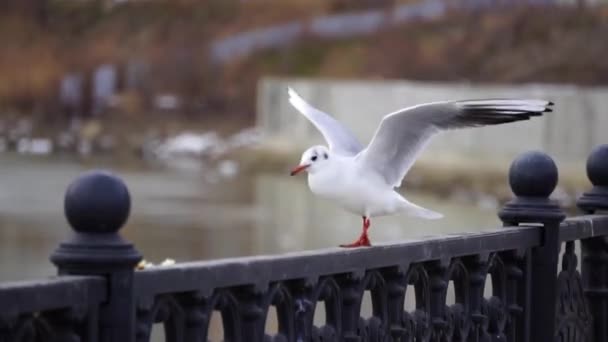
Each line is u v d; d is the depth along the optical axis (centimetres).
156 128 5203
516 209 555
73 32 6116
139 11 6209
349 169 543
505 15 4691
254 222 2377
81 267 320
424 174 3011
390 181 550
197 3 6172
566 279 587
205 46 5862
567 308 590
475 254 507
